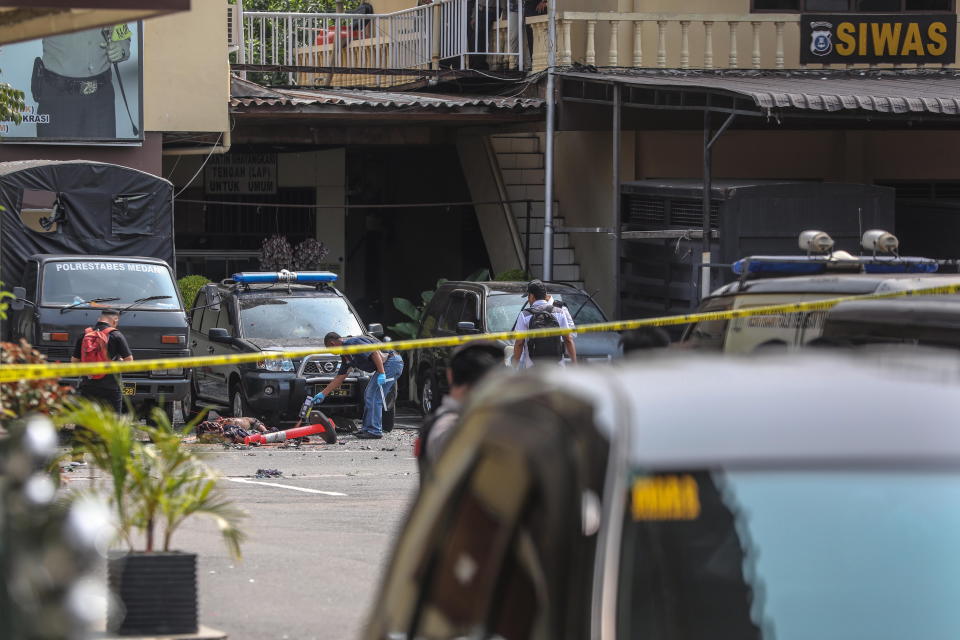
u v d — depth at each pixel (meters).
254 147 86.00
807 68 73.69
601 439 9.86
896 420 10.44
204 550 28.30
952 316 22.28
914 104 55.53
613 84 65.50
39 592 9.16
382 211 91.81
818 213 60.47
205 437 51.09
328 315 60.72
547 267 70.62
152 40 69.00
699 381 11.02
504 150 80.25
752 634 9.76
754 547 9.85
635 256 69.31
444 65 80.12
